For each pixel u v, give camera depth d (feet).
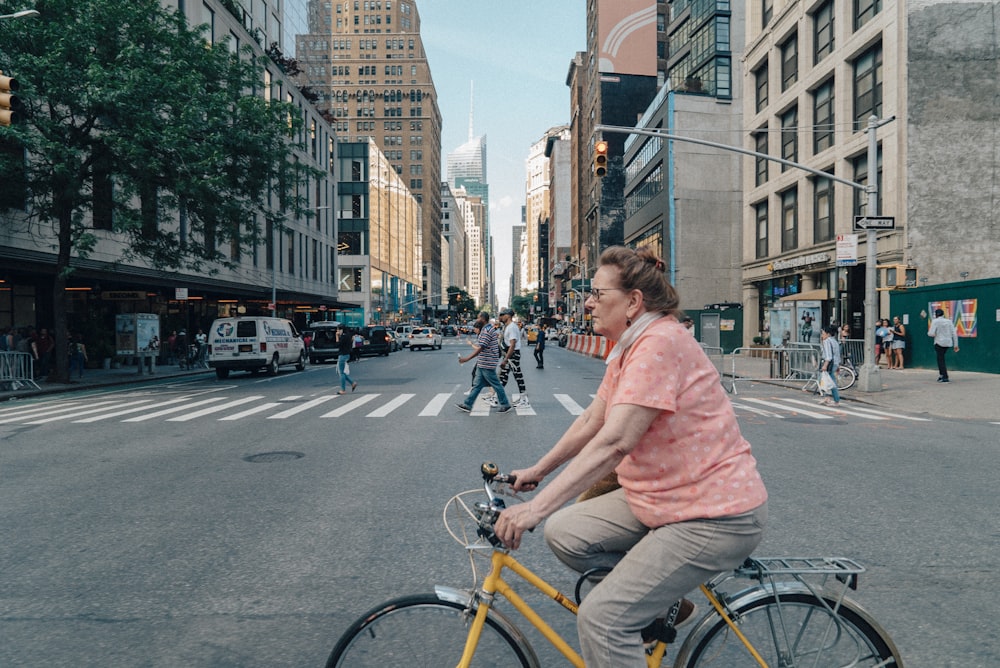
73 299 95.14
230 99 69.46
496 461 26.96
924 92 78.54
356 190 284.00
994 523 18.19
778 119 111.75
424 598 7.46
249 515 19.31
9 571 15.03
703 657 7.64
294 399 51.47
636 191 192.85
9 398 56.80
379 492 21.88
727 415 7.27
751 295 124.57
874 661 7.67
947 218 78.33
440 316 554.46
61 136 61.62
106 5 59.93
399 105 504.43
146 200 68.08
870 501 20.48
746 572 7.52
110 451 29.58
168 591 13.84
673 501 7.06
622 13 257.96
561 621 12.45
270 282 151.53
